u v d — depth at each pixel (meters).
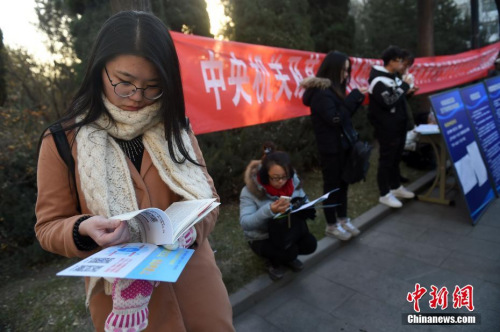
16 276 2.82
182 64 2.23
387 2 10.31
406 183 4.76
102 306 0.99
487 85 4.53
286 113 3.09
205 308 1.09
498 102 4.70
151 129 1.03
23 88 5.74
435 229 3.44
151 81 0.93
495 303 2.30
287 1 5.42
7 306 2.41
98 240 0.81
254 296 2.45
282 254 2.47
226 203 4.18
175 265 0.81
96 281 0.91
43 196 0.93
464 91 3.94
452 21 10.73
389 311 2.30
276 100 2.98
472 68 7.46
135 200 0.93
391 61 3.52
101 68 0.92
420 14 6.85
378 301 2.41
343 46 6.95
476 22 7.89
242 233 3.38
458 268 2.73
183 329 1.03
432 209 3.93
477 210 3.58
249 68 2.70
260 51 2.87
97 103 0.94
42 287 2.64
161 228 0.85
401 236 3.35
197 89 2.29
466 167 3.62
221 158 4.04
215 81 2.41
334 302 2.43
